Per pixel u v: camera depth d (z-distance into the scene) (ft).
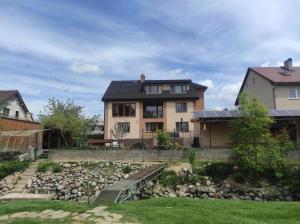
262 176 75.31
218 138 99.09
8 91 159.12
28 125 120.47
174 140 121.08
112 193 48.93
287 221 33.60
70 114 130.31
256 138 80.48
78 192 76.43
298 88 116.57
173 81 153.99
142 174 69.72
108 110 148.97
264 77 122.21
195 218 32.65
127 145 120.78
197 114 99.86
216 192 73.31
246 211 37.37
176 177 77.25
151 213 34.35
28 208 37.65
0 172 84.23
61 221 31.81
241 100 83.82
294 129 99.50
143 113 150.10
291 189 70.64
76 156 92.27
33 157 96.22
